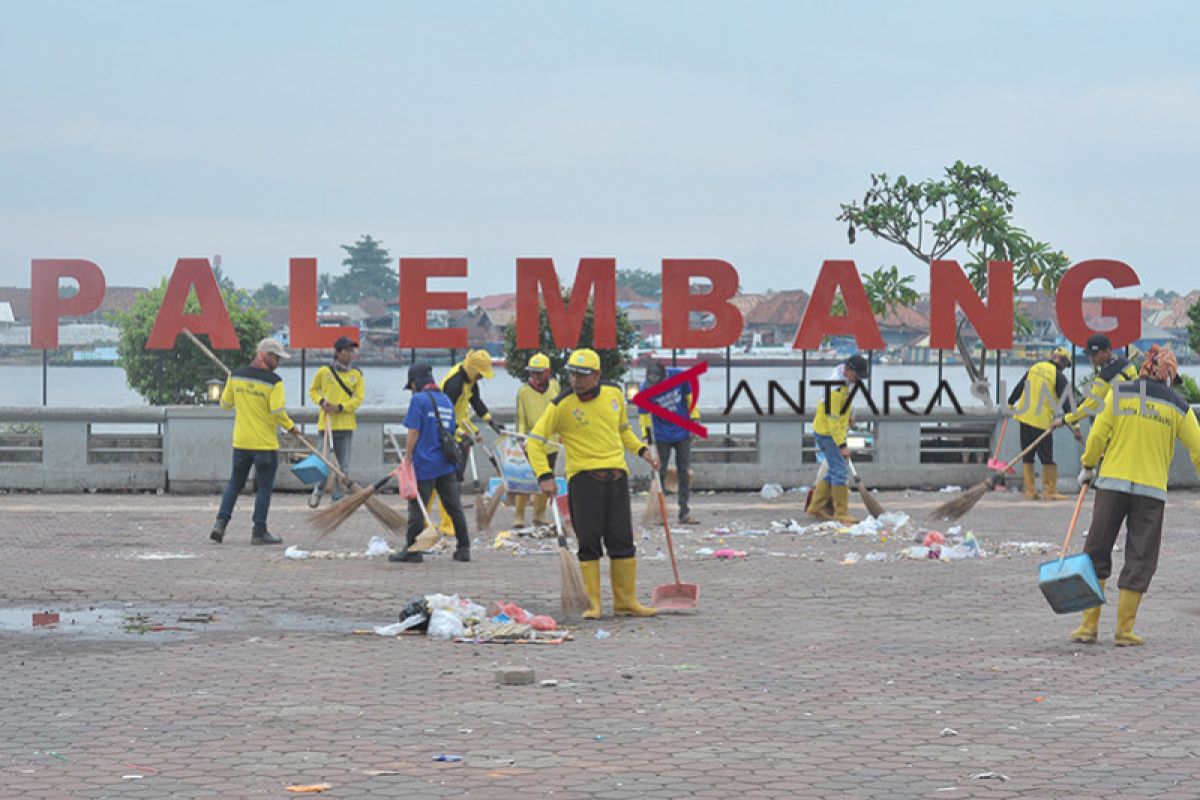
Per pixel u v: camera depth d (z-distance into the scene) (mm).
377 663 10320
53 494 23141
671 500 23203
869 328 24922
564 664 10328
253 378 17500
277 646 11031
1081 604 11117
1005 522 20156
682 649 10984
